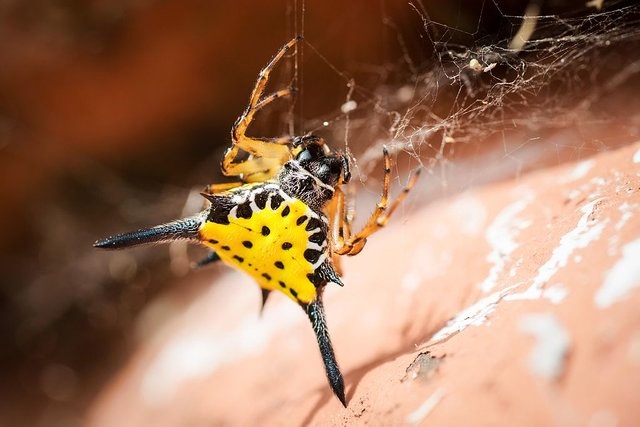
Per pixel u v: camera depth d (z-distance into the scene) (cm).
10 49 19
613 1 13
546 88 14
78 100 20
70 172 22
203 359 14
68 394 22
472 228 12
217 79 20
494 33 14
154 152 22
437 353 10
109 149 22
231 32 19
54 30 18
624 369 9
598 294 10
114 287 23
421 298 12
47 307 24
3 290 24
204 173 22
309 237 11
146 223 23
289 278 11
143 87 20
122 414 15
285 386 13
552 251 10
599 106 14
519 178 13
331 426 11
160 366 15
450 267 12
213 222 11
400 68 17
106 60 19
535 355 10
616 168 11
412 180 11
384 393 10
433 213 13
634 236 10
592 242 10
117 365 21
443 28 14
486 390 10
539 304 10
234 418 13
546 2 14
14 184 22
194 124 21
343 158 11
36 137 21
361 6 17
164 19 18
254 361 13
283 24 18
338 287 13
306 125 19
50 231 23
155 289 22
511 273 11
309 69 18
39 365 24
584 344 10
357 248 11
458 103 14
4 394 23
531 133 14
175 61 19
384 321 12
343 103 18
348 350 12
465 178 14
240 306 15
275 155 11
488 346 10
